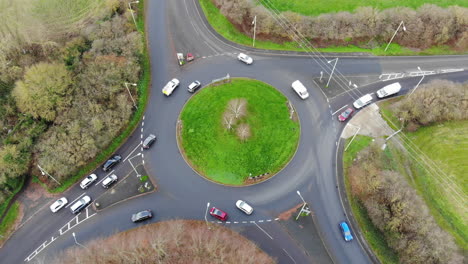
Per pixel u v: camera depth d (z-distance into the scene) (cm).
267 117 8731
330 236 7175
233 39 10212
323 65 9719
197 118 8744
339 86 9319
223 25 10400
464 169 8038
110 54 9050
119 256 6744
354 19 9944
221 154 8181
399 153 8238
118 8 10419
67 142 7831
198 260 6631
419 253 6500
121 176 8000
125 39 9412
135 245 6862
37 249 7175
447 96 8531
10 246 7244
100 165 8169
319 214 7438
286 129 8556
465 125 8644
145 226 7369
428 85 8756
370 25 9925
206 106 8944
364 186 7538
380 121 8731
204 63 9756
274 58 9869
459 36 9944
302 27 9950
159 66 9675
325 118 8769
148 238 7069
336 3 10769
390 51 9969
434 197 7688
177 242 6850
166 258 6694
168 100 9088
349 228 7256
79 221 7469
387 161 8056
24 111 8219
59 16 10419
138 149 8369
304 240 7125
